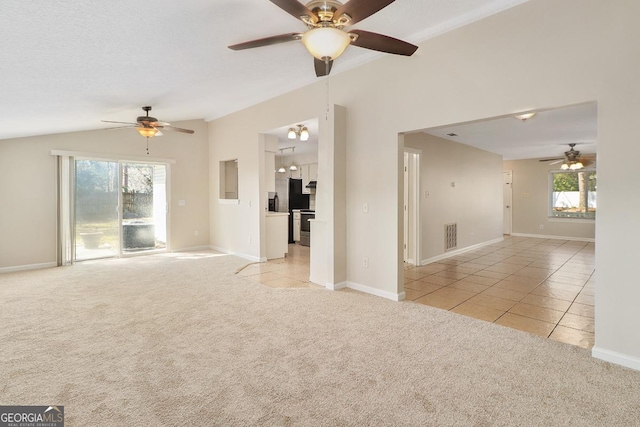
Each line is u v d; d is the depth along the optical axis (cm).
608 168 235
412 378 214
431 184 580
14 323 298
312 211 756
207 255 629
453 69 314
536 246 762
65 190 539
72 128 515
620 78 231
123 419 173
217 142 671
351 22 211
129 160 605
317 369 224
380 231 384
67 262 545
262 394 196
